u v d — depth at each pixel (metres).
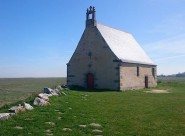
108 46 36.44
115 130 11.87
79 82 39.06
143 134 11.35
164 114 16.08
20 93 36.56
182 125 13.12
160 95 28.30
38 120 13.06
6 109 15.55
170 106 19.50
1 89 46.88
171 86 47.62
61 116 14.45
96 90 34.81
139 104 20.39
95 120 13.74
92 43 38.12
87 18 39.00
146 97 25.91
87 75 38.34
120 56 36.66
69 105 18.33
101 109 17.42
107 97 25.03
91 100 22.08
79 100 21.55
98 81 37.09
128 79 37.28
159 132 11.73
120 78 35.22
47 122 12.85
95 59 37.59
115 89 35.28
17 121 12.74
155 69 46.88
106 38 38.09
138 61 40.81
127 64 37.19
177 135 11.30
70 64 40.12
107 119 14.16
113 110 17.17
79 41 39.56
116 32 44.75
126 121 13.81
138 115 15.62
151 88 42.03
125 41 45.03
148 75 44.12
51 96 21.12
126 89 36.53
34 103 17.12
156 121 14.02
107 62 36.31
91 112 16.09
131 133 11.44
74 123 12.85
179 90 37.09
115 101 22.00
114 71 35.56
